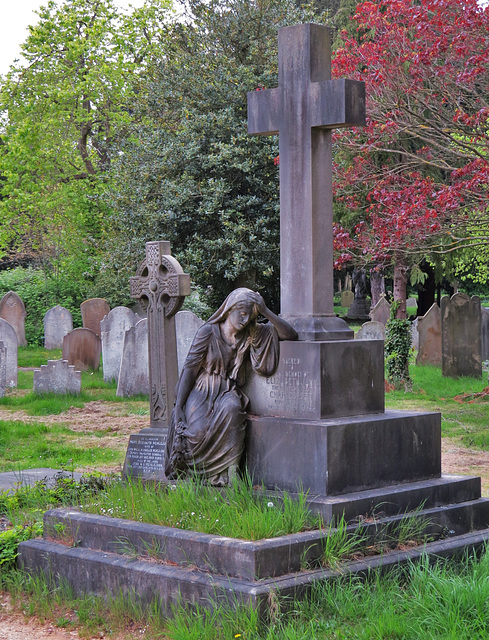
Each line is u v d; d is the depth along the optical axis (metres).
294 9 23.12
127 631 5.33
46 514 6.54
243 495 6.18
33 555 6.34
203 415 6.91
